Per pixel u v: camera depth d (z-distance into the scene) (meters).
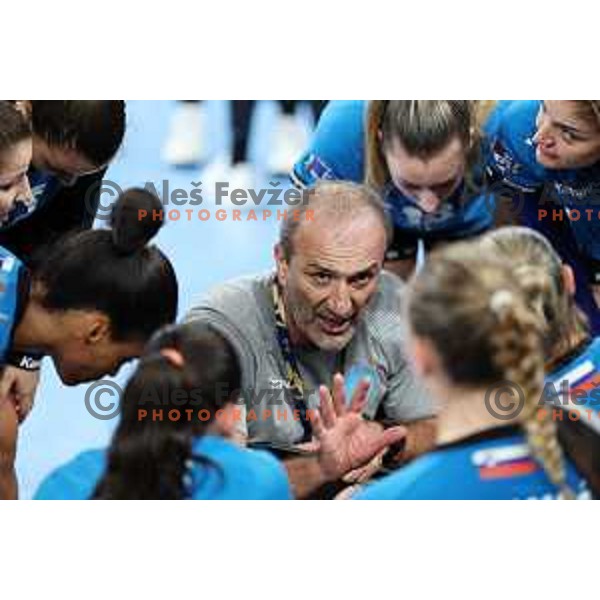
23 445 5.30
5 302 4.23
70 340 4.28
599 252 5.13
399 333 4.60
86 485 4.00
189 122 7.05
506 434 3.21
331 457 4.49
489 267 3.12
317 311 4.45
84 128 4.58
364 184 4.89
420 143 4.64
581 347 4.01
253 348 4.50
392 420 4.69
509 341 3.04
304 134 6.98
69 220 5.06
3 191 4.48
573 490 3.29
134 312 4.19
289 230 4.43
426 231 5.02
